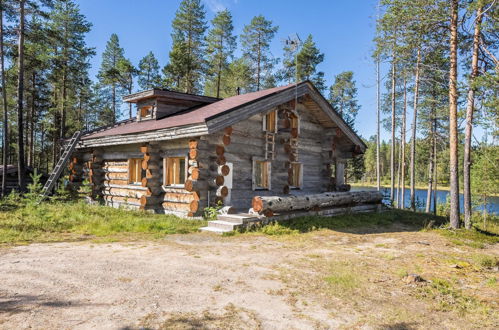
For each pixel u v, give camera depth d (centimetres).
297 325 401
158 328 377
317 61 3481
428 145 2511
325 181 1709
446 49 1330
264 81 3800
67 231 942
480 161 1730
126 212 1262
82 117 3872
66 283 509
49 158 4328
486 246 1002
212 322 398
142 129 1345
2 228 905
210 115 1178
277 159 1463
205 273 585
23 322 379
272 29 3581
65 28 2966
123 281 526
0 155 4309
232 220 1052
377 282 573
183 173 1350
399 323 416
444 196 4347
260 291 508
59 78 3042
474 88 1086
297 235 997
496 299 517
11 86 2914
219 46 3528
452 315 450
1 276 534
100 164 1680
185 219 1161
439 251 870
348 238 996
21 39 1911
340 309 453
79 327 372
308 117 1658
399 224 1360
